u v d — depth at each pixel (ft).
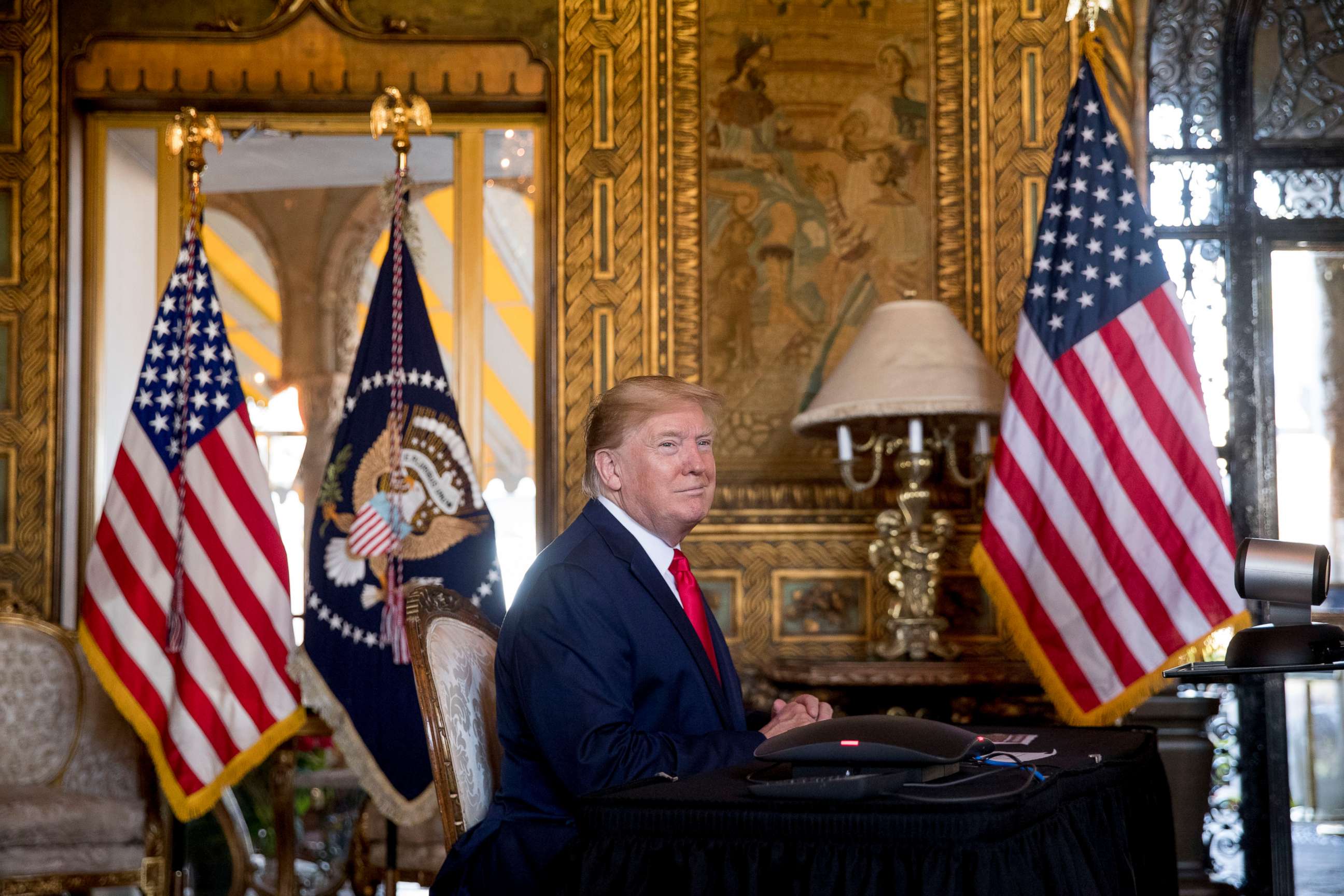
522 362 16.37
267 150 16.70
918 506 14.03
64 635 14.20
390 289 13.87
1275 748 16.26
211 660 13.09
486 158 16.53
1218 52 17.02
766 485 15.52
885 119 15.97
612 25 15.96
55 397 15.31
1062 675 12.46
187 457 13.37
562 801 7.18
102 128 16.12
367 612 13.19
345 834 17.38
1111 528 12.54
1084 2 14.93
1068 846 5.46
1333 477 16.74
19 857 12.67
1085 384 12.85
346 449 13.55
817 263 15.81
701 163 15.87
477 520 13.44
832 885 4.91
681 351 15.62
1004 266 15.67
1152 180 16.93
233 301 17.62
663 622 7.52
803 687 14.35
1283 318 16.90
